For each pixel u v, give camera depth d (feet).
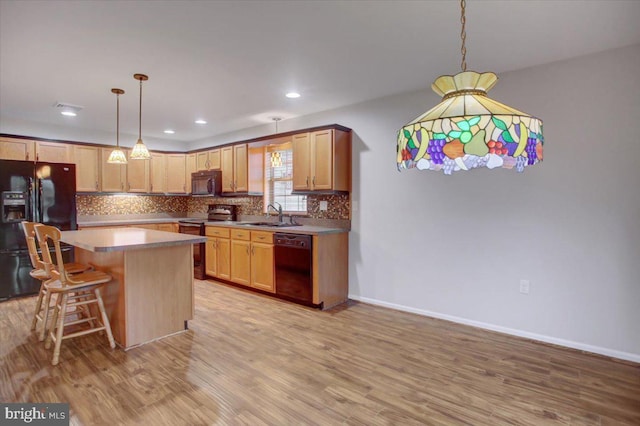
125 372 7.78
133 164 18.94
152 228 18.58
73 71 10.03
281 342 9.50
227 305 12.80
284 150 16.52
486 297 10.61
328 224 14.38
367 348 9.16
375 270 13.00
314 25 7.52
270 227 14.05
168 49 8.65
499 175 10.31
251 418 6.21
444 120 3.49
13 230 13.46
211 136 20.20
